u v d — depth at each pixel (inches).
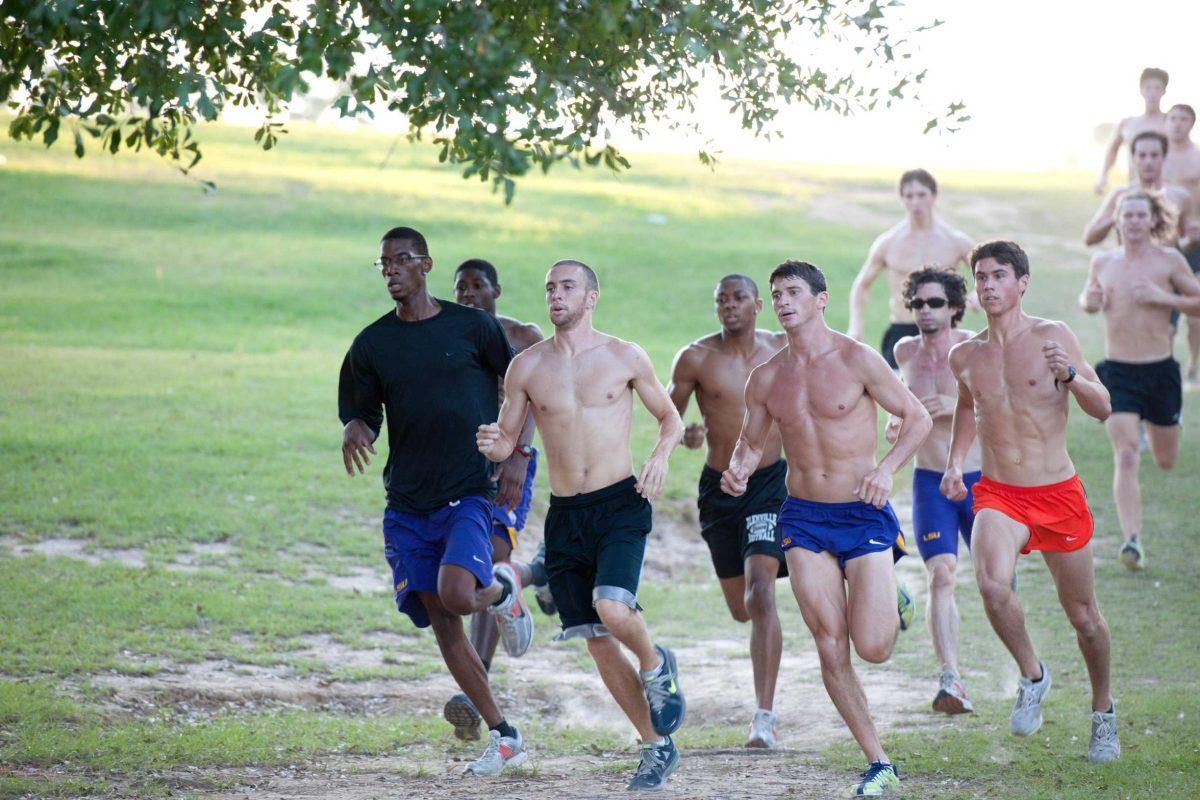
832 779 673.0
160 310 2694.4
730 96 727.7
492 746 702.5
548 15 572.1
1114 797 613.0
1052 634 1120.8
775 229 4212.6
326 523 1382.9
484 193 4424.2
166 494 1405.0
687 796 624.4
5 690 793.6
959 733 786.8
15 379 1924.2
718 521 893.8
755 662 824.3
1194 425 1872.5
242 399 1915.6
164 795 617.9
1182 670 980.6
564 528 684.7
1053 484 730.2
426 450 708.0
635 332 2721.5
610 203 4424.2
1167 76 1664.6
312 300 2918.3
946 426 916.0
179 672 904.9
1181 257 1256.2
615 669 678.5
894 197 5036.9
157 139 695.1
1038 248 4104.3
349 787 649.0
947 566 889.5
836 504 659.4
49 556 1173.7
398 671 984.3
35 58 600.7
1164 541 1382.9
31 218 3550.7
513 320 906.1
